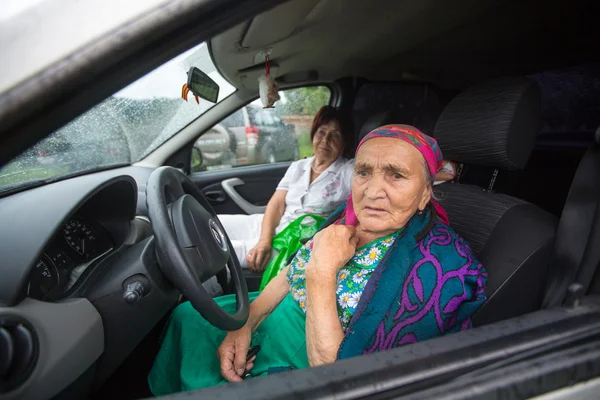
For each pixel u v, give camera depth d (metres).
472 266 1.16
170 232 1.01
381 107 2.87
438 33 2.11
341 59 2.42
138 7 0.50
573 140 2.73
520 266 1.17
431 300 1.09
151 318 1.12
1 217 0.94
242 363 1.21
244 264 2.23
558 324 0.70
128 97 1.94
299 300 1.32
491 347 0.64
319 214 2.38
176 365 1.32
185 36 0.52
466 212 1.44
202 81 1.76
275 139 3.08
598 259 0.94
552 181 2.74
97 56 0.48
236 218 2.54
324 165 2.48
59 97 0.47
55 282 1.05
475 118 1.40
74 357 0.90
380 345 1.06
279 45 1.93
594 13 1.91
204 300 1.01
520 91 1.31
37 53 0.47
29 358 0.78
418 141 1.16
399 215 1.16
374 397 0.55
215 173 2.84
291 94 2.93
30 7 0.50
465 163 1.55
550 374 0.63
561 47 2.31
